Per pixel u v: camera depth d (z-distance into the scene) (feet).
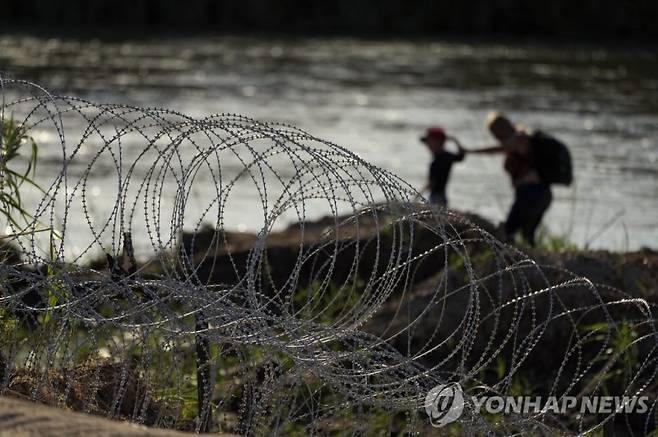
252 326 43.73
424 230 84.79
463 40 434.30
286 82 291.99
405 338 69.77
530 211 106.11
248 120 44.55
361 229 91.09
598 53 385.09
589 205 152.87
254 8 472.03
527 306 71.26
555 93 276.62
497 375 69.05
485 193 162.40
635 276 72.79
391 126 225.35
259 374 49.65
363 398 43.68
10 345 46.65
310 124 225.56
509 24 460.14
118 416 44.32
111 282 42.98
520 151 106.63
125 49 369.09
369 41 424.05
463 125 226.38
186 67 319.68
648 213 148.77
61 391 45.93
